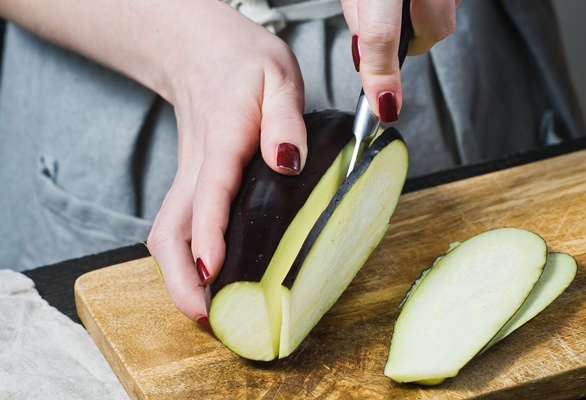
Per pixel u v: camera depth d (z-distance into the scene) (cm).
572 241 73
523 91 100
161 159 90
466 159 95
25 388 63
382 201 66
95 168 90
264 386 61
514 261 67
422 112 92
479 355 62
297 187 63
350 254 65
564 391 61
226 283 60
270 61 70
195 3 75
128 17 77
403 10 66
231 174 64
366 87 64
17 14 85
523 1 92
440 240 75
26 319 69
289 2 84
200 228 62
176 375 62
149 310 68
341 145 65
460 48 91
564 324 65
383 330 65
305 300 62
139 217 92
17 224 100
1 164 99
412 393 60
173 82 75
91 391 64
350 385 61
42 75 91
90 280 71
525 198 79
